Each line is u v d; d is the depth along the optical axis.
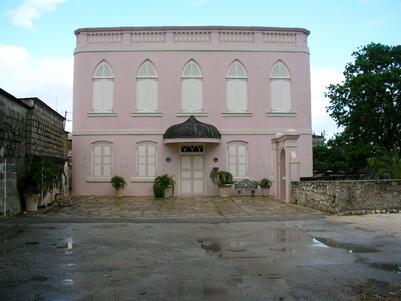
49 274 7.01
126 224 13.40
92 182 24.27
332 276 6.80
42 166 17.70
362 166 33.31
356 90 30.42
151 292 6.02
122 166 24.31
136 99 24.56
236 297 5.78
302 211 16.66
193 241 10.16
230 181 23.42
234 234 11.25
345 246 9.35
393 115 30.56
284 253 8.63
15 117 16.08
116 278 6.76
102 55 24.66
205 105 24.62
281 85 24.97
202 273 7.04
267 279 6.65
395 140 31.92
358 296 5.82
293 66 25.03
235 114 24.61
